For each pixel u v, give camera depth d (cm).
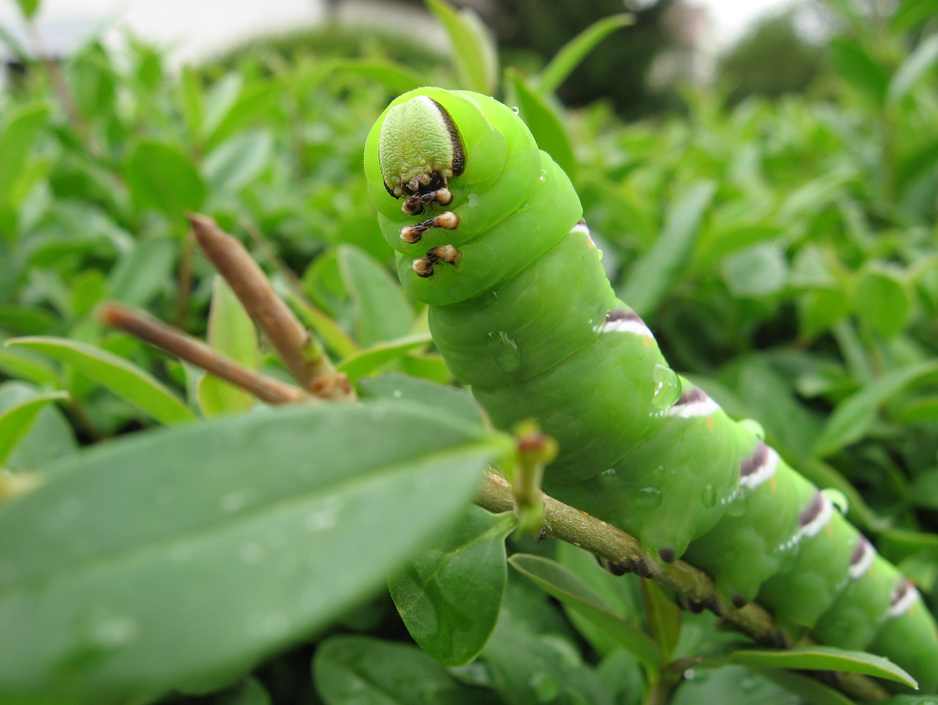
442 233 6
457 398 6
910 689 10
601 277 7
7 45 19
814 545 9
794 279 17
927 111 26
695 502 8
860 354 15
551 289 7
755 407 13
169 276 17
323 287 15
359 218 15
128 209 18
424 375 10
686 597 8
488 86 15
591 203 17
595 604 8
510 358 7
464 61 15
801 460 12
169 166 14
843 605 9
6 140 14
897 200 24
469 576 6
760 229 14
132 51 25
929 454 14
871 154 25
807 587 9
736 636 10
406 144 6
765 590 9
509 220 6
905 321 14
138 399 8
